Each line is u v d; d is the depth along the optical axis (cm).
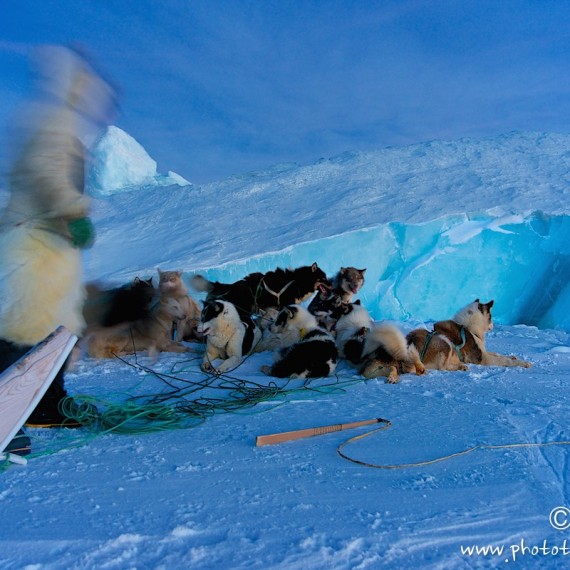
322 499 332
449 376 696
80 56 429
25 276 415
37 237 419
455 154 1933
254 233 1429
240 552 267
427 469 385
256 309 985
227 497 331
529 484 361
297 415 517
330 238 1310
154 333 791
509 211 1340
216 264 1209
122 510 310
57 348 392
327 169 1912
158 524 293
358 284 1070
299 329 731
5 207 423
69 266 437
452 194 1516
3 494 329
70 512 305
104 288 593
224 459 397
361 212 1455
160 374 687
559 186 1515
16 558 256
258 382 661
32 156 415
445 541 287
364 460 401
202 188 1903
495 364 781
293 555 265
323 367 684
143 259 1287
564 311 1242
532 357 850
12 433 373
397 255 1365
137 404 546
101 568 250
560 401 578
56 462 387
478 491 349
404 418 509
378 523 302
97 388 621
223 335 736
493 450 425
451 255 1329
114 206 1911
